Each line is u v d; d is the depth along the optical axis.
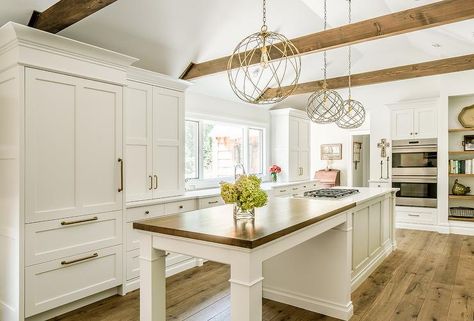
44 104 2.55
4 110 2.54
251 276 1.60
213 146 5.50
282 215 2.19
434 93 6.22
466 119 5.47
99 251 2.93
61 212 2.66
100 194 2.94
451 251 4.52
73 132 2.73
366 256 3.62
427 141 5.78
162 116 3.81
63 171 2.67
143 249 1.99
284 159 6.42
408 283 3.38
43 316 2.62
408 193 5.95
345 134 8.71
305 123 6.91
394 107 6.05
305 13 4.29
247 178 2.05
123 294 3.12
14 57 2.43
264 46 1.86
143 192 3.59
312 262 2.82
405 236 5.38
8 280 2.53
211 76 4.85
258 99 1.91
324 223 2.33
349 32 3.31
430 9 2.91
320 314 2.76
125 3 3.05
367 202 3.61
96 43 3.35
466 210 5.59
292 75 5.71
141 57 3.83
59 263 2.65
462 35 4.16
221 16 3.75
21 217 2.43
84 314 2.74
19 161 2.42
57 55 2.60
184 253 1.82
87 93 2.83
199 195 4.05
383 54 6.47
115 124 3.05
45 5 2.68
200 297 3.08
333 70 6.42
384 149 6.61
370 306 2.88
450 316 2.68
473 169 5.38
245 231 1.74
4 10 2.63
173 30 3.64
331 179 8.46
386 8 4.26
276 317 2.71
